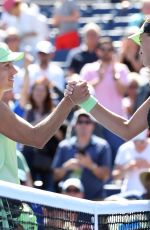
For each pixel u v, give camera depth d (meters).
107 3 36.78
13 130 9.53
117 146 22.17
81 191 18.56
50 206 8.50
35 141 9.64
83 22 34.88
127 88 24.08
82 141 20.92
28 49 30.22
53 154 21.45
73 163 20.75
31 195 8.30
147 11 29.42
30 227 8.38
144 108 10.04
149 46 9.68
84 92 10.00
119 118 10.16
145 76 24.11
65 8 31.88
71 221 8.70
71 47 31.56
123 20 34.56
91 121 20.95
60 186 20.69
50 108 22.38
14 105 23.41
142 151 20.69
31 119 22.23
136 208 9.13
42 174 21.34
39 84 22.31
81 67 27.28
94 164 20.66
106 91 24.05
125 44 26.66
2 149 9.58
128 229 9.09
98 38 27.23
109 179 20.98
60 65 30.38
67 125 21.81
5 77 9.62
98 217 8.93
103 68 24.28
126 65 26.64
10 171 9.71
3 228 8.20
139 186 20.23
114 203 9.00
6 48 9.69
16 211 8.25
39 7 36.38
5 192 8.03
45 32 30.91
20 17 30.69
